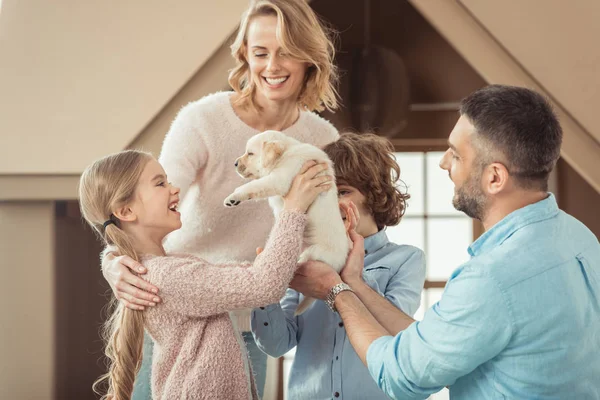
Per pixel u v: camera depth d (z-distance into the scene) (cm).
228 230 225
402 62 505
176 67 325
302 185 173
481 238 152
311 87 224
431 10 328
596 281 148
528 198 150
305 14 210
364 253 200
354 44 545
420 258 201
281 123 227
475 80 555
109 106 326
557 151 148
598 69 322
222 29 324
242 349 168
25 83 325
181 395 155
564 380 140
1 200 335
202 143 218
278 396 493
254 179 195
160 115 329
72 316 424
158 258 165
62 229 400
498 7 324
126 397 161
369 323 162
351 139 206
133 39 325
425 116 564
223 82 329
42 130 326
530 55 324
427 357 143
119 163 173
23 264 356
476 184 152
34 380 358
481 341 139
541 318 138
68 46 325
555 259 141
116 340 167
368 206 200
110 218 172
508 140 146
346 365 181
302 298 195
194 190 225
